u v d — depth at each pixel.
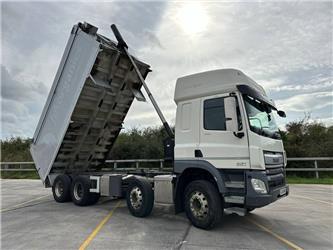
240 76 5.31
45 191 11.91
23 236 5.00
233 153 5.10
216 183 5.47
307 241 4.67
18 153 24.28
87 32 7.69
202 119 5.63
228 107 5.17
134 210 6.45
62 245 4.47
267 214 6.78
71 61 7.95
